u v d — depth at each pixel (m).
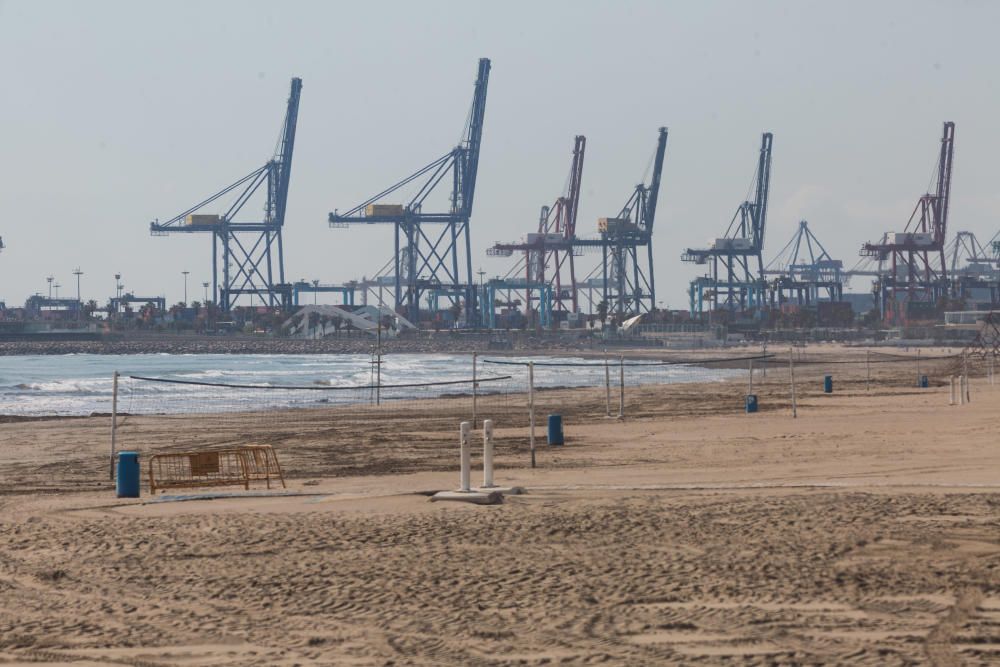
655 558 48.94
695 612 38.69
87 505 74.94
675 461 101.31
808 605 39.19
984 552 48.53
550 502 68.62
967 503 63.12
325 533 58.66
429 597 42.50
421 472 99.44
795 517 59.16
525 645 35.00
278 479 96.31
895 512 60.09
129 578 48.19
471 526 59.47
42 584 47.28
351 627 38.22
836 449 108.00
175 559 52.50
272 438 143.00
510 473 93.62
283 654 34.94
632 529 56.91
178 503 74.81
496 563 48.91
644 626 36.94
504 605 40.72
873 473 85.88
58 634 38.16
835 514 59.75
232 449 93.44
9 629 39.00
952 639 34.16
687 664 32.25
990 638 34.25
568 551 51.41
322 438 142.25
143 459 115.50
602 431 142.12
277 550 54.16
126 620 40.19
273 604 42.31
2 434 154.75
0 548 56.69
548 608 39.97
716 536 54.12
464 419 176.88
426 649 34.94
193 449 127.81
